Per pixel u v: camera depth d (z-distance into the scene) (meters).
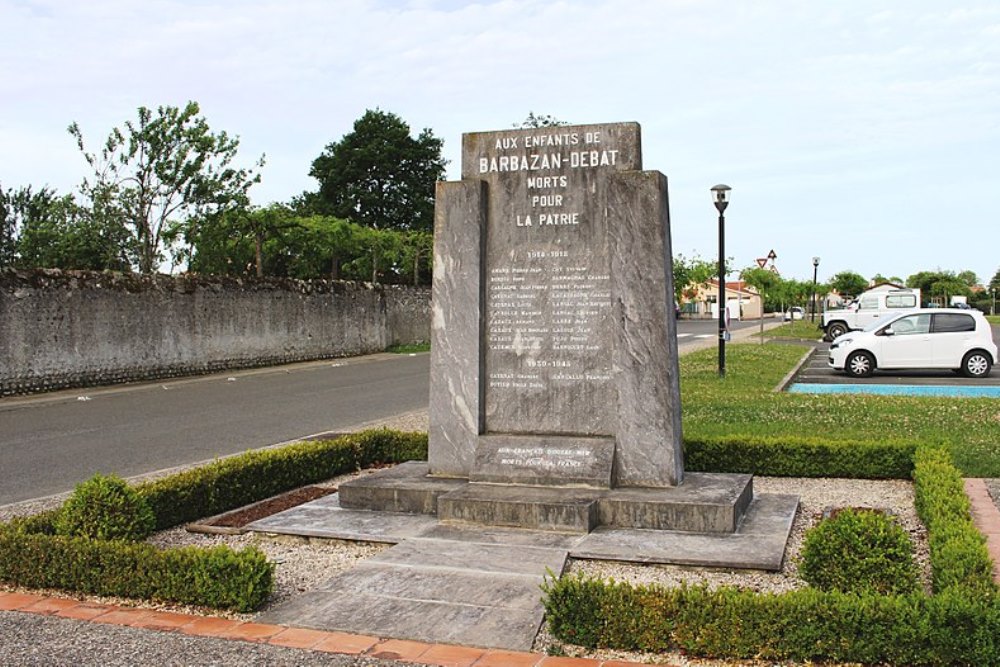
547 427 8.27
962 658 4.44
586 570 6.36
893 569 5.39
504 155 8.41
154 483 8.01
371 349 31.78
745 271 45.91
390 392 19.44
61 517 6.90
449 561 6.46
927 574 6.18
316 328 28.88
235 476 8.73
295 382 21.92
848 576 5.46
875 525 5.58
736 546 6.67
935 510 6.68
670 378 7.82
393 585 5.98
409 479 8.41
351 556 6.92
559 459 7.95
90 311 20.72
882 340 21.98
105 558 5.93
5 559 6.15
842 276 80.25
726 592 4.89
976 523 7.21
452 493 7.66
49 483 10.11
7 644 5.08
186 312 23.58
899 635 4.53
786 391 17.64
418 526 7.48
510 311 8.39
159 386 21.03
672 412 7.81
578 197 8.20
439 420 8.50
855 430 11.77
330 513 8.01
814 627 4.65
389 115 54.41
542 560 6.43
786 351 29.83
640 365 7.88
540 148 8.30
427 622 5.32
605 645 4.92
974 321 21.92
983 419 12.64
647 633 4.84
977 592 4.78
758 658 4.71
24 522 6.82
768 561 6.26
